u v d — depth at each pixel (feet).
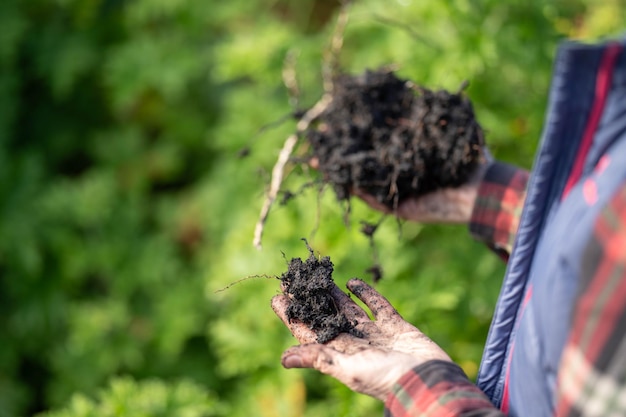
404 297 7.48
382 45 8.59
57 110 12.07
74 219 11.07
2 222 10.78
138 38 11.41
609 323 2.98
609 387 2.98
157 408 7.03
